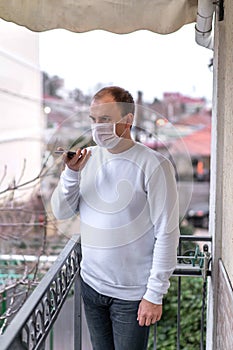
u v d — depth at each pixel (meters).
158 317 1.66
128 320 1.73
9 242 4.10
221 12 2.03
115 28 2.39
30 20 2.33
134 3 2.35
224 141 2.06
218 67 2.07
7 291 3.36
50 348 2.69
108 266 1.72
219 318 2.07
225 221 1.99
